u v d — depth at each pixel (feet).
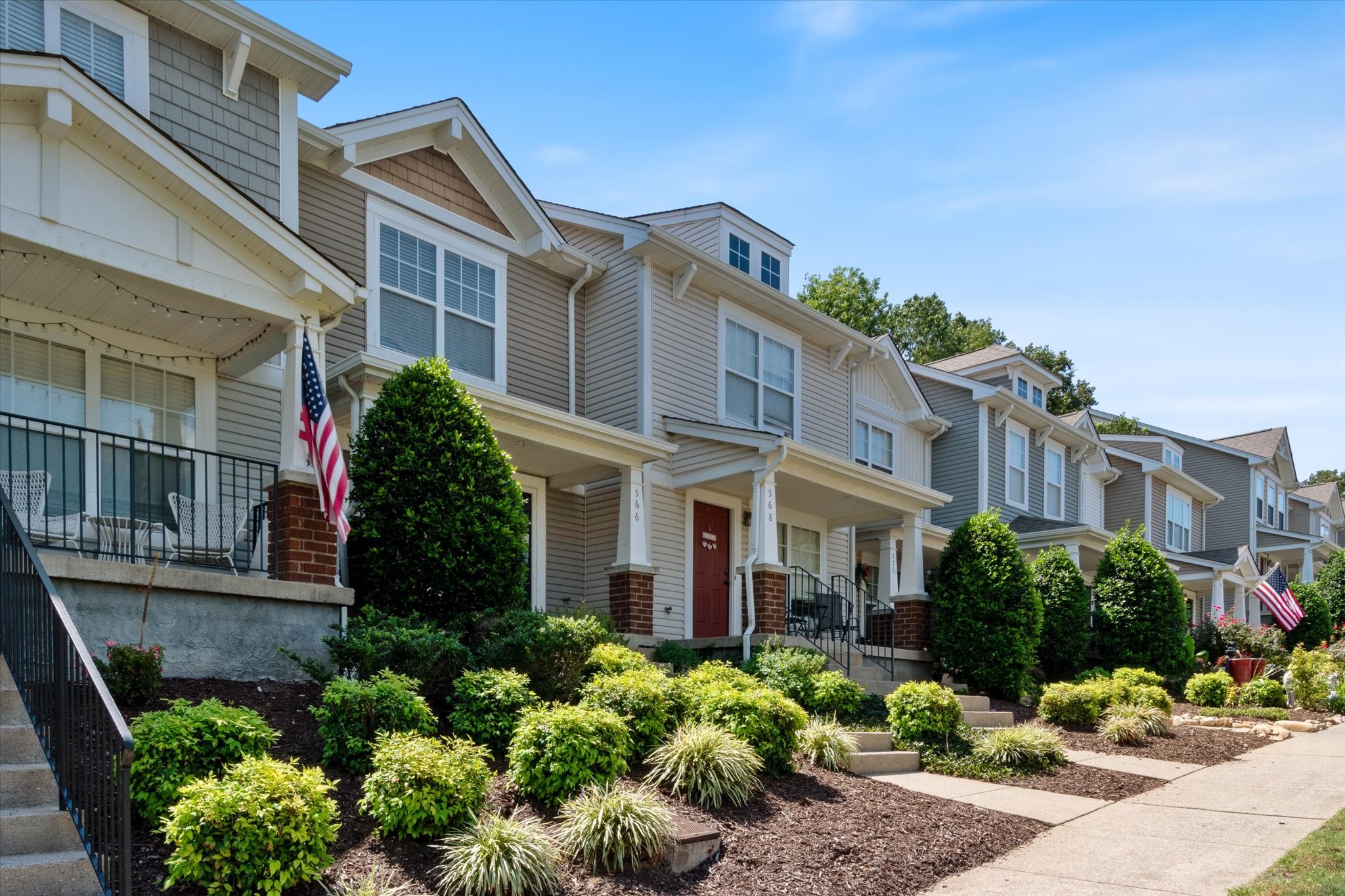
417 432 32.07
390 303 41.32
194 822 16.25
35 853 16.96
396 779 19.33
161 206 27.68
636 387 47.75
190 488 33.37
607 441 41.86
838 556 60.59
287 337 30.50
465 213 45.24
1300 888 20.20
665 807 22.62
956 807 27.68
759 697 28.07
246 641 27.09
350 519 31.96
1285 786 32.63
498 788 22.43
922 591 54.65
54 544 28.73
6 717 19.93
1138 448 109.50
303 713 24.39
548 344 48.08
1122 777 34.27
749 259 58.70
